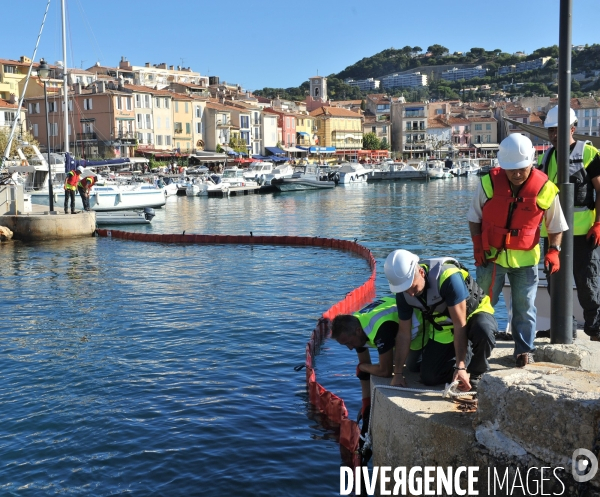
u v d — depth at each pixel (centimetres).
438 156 13038
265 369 1070
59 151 8219
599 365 622
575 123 684
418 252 2578
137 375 1044
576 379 480
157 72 13100
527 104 14562
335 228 3584
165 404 912
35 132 8494
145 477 706
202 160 8875
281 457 743
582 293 694
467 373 593
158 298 1684
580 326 830
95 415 874
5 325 1410
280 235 3228
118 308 1563
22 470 729
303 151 11825
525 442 465
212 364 1099
